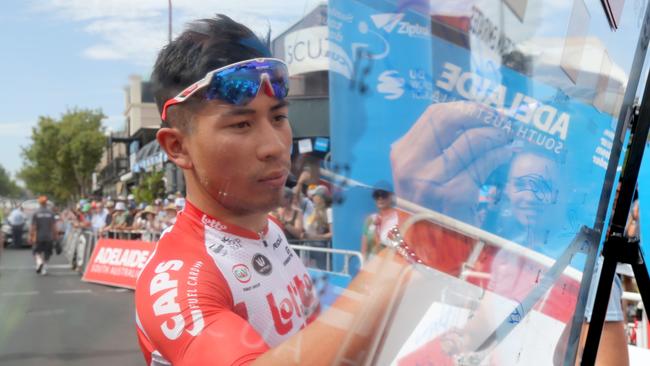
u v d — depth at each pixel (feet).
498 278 1.85
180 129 2.06
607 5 2.26
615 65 2.40
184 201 2.30
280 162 1.92
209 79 1.90
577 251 2.19
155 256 2.34
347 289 1.69
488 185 1.79
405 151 1.63
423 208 1.67
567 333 2.11
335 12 1.59
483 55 1.73
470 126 1.72
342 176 1.60
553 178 2.01
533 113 1.90
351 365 1.74
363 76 1.59
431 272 1.71
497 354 1.85
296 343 1.79
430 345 1.77
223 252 2.26
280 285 2.25
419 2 1.61
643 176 4.81
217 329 2.01
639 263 2.82
